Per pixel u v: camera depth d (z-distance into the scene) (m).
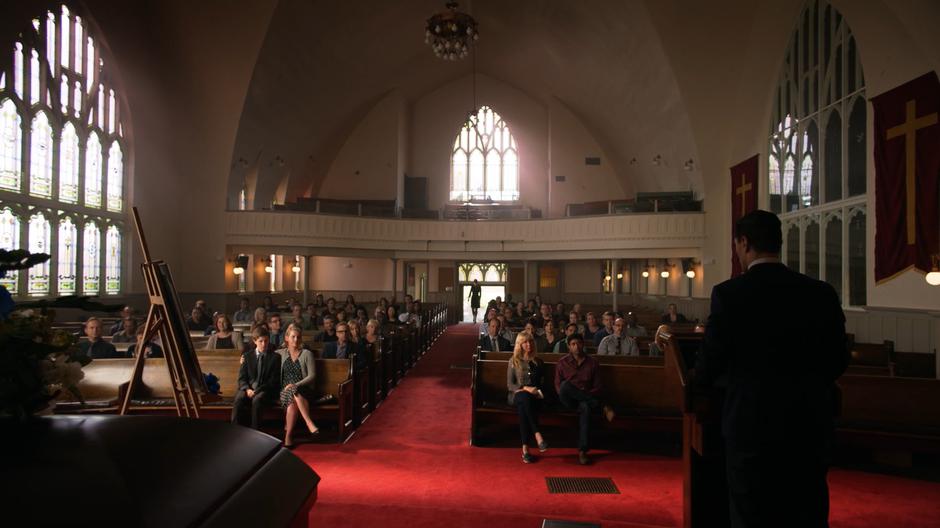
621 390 7.25
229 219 22.17
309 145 27.08
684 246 21.08
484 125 31.11
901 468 6.05
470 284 29.62
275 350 7.73
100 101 18.19
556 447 6.95
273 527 1.31
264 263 26.45
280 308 18.95
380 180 28.92
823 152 14.72
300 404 7.11
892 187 11.23
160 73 20.02
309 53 22.16
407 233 25.05
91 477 1.12
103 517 0.99
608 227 22.59
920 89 10.59
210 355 8.70
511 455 6.61
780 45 17.19
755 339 2.38
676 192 22.50
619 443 7.11
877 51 12.08
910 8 10.05
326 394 7.80
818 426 2.32
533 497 5.22
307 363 7.49
